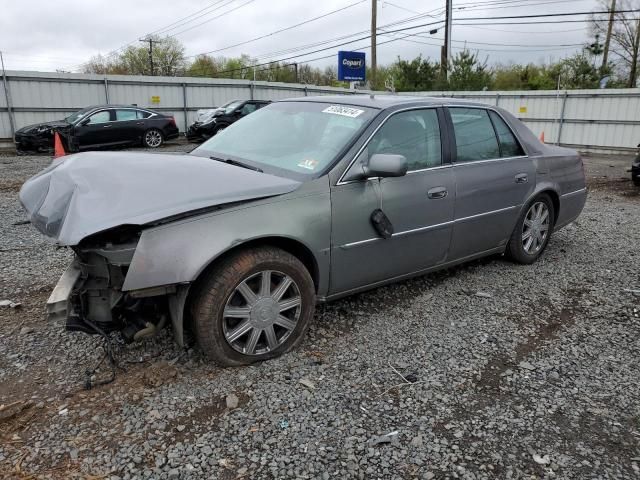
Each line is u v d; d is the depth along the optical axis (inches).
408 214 149.6
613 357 136.0
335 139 142.1
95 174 117.6
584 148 810.2
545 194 202.7
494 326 152.4
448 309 163.3
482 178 172.9
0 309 153.9
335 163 134.6
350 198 135.3
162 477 90.4
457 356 134.4
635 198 377.1
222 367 124.2
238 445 98.8
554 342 143.6
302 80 2472.9
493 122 185.5
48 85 761.0
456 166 165.0
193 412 108.0
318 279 135.0
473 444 101.2
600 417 110.7
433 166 158.9
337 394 115.9
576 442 102.7
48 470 91.0
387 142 146.3
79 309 115.7
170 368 123.0
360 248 140.4
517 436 104.0
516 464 96.3
